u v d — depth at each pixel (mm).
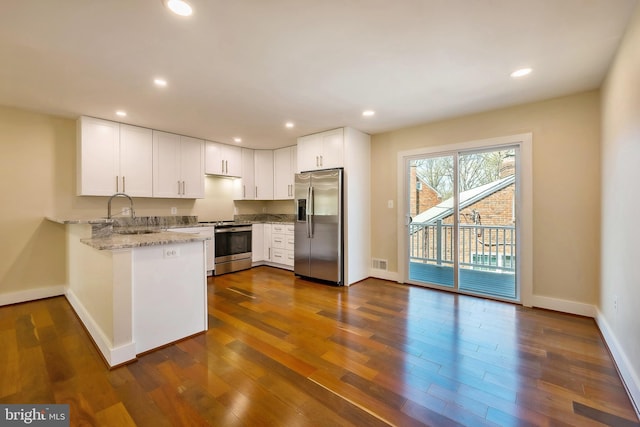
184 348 2318
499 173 3570
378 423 1519
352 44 2035
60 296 3613
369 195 4520
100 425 1496
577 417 1556
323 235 4242
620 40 1979
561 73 2475
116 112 3422
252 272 4949
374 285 4129
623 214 1999
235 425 1502
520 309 3145
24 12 1654
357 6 1642
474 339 2453
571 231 2967
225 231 4820
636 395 1629
